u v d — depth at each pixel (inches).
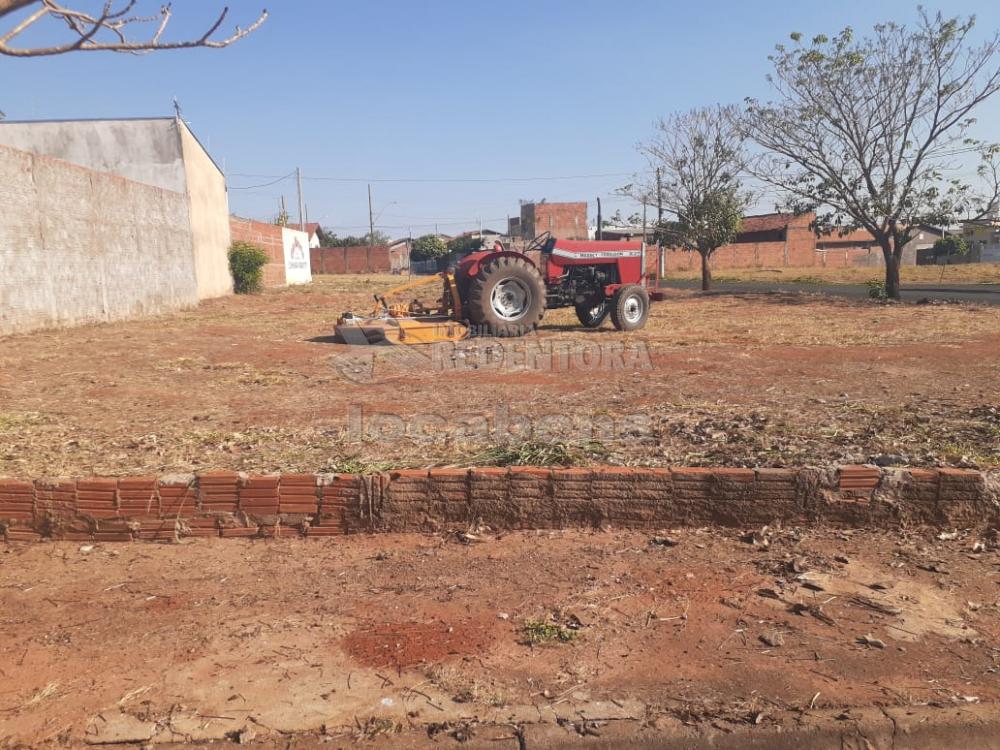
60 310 521.7
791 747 100.7
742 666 115.0
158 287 700.0
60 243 520.1
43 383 311.1
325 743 98.9
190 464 186.5
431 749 98.3
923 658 116.9
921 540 160.7
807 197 797.2
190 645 121.4
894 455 182.2
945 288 1027.3
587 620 128.3
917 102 735.1
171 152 844.6
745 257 2153.1
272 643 121.8
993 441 199.2
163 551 159.9
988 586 140.0
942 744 101.8
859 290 1035.3
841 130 762.8
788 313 653.9
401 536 165.9
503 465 179.9
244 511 165.5
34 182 487.2
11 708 105.3
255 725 101.5
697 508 167.0
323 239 3061.0
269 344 450.0
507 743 99.3
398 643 121.4
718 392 283.9
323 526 166.4
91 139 841.5
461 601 135.8
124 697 107.3
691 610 131.7
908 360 365.7
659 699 107.0
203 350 418.9
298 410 259.9
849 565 148.3
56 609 134.6
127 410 259.9
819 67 749.3
